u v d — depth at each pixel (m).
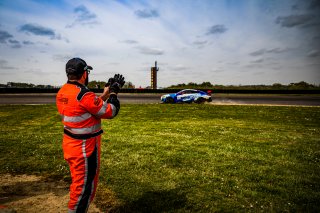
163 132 8.46
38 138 7.41
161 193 3.70
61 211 3.15
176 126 9.78
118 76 2.55
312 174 4.51
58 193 3.72
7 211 2.97
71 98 2.21
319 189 3.88
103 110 2.25
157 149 6.17
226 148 6.29
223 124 10.36
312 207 3.30
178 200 3.47
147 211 3.20
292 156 5.62
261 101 23.20
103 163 5.09
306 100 24.06
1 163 5.09
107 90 2.59
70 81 2.35
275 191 3.79
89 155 2.28
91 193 2.35
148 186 3.96
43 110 15.27
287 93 34.88
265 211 3.20
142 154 5.75
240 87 43.53
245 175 4.45
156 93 36.97
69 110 2.22
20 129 9.13
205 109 16.19
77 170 2.28
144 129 9.05
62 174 4.52
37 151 5.99
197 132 8.48
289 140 7.28
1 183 4.10
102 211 3.19
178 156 5.58
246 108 16.80
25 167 4.88
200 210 3.22
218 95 32.91
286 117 12.59
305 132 8.58
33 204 3.34
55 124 10.31
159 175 4.45
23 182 4.16
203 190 3.82
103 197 3.58
